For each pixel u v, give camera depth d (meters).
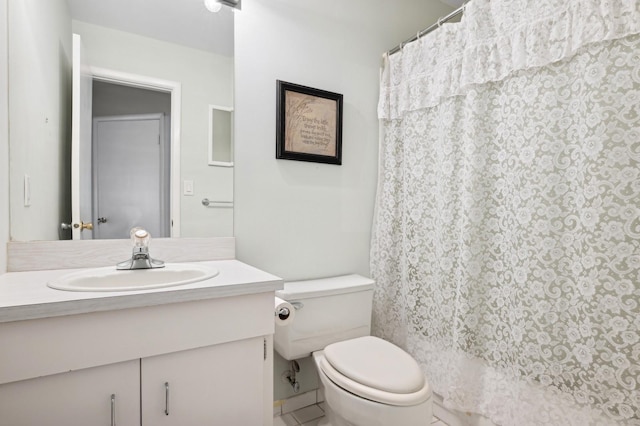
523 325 1.27
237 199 1.57
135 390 0.87
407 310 1.79
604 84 1.06
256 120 1.61
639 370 1.00
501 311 1.36
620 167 1.03
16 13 1.14
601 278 1.07
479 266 1.43
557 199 1.19
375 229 1.95
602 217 1.06
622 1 1.02
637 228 1.00
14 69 1.15
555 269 1.19
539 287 1.22
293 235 1.72
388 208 1.88
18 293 0.85
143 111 1.39
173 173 1.44
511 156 1.32
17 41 1.15
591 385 1.09
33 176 1.20
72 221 1.27
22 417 0.76
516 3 1.28
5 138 1.11
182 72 1.46
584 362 1.10
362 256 1.96
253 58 1.60
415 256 1.75
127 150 1.37
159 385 0.90
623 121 1.03
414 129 1.75
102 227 1.32
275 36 1.65
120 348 0.84
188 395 0.94
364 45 1.93
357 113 1.91
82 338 0.81
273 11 1.64
